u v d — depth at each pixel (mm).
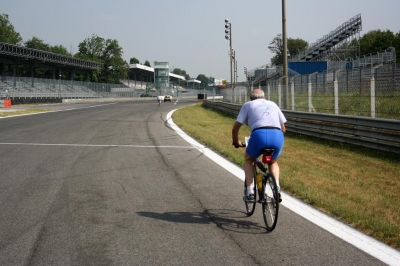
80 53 109562
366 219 5234
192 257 4086
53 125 19531
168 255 4137
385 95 14086
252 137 4969
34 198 6402
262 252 4234
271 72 47844
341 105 17234
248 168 5324
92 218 5391
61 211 5703
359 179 8102
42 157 10305
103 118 24875
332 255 4156
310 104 16312
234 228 5035
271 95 23000
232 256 4117
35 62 68125
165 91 111188
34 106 43219
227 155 10789
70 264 3908
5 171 8516
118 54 110625
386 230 4793
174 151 11586
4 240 4547
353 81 17078
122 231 4875
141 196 6590
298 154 11383
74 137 14602
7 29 97812
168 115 28328
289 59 57625
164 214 5605
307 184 7281
